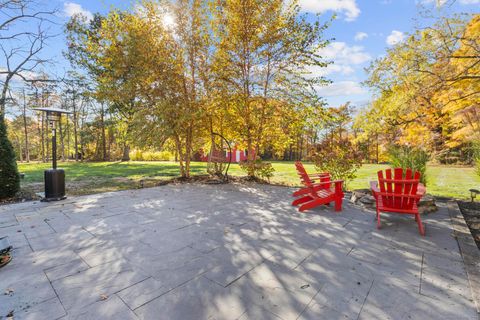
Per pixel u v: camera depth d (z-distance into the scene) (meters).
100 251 2.87
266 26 7.77
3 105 9.59
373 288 2.09
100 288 2.10
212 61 8.33
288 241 3.17
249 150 8.90
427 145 11.74
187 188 7.32
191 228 3.70
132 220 4.10
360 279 2.24
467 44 6.14
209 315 1.75
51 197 5.52
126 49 7.73
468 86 6.95
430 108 10.02
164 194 6.36
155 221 4.04
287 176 10.70
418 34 7.04
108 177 9.89
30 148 32.31
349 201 5.49
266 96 8.15
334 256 2.72
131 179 9.31
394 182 3.48
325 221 4.02
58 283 2.18
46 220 4.09
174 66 8.02
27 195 6.16
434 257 2.68
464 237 3.25
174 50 8.09
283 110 8.31
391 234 3.40
